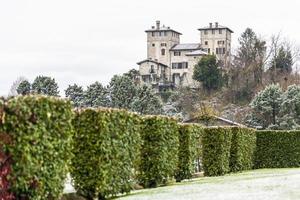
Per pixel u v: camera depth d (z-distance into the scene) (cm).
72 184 1591
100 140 1584
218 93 11012
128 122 1747
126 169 1720
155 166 2020
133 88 8575
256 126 6738
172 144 2150
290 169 3297
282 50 11444
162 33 15900
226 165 2803
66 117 1341
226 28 15962
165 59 15675
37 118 1223
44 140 1243
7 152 1167
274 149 3556
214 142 2702
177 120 2228
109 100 8606
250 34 11906
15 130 1174
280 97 6694
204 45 16125
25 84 7944
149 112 8138
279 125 6525
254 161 3550
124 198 1566
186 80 14750
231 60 12181
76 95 8688
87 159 1580
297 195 1499
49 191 1266
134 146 1791
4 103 1173
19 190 1183
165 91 12081
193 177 2597
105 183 1592
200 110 8475
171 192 1705
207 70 11319
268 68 11269
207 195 1573
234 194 1581
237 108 10050
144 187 2009
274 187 1753
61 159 1316
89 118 1588
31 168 1192
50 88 7931
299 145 3556
